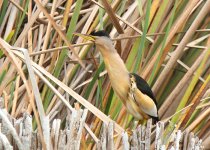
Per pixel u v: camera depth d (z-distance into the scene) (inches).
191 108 293.9
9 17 313.3
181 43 301.1
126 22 306.2
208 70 330.6
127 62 306.3
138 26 327.6
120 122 299.9
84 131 268.1
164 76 305.7
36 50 320.2
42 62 303.7
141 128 238.5
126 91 278.1
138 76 282.2
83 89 321.1
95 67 325.7
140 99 276.5
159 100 325.7
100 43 278.8
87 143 282.8
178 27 306.3
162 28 321.7
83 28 315.3
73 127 219.3
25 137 213.2
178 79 329.7
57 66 291.9
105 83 321.7
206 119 315.3
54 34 314.7
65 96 313.3
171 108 324.5
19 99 301.4
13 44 293.3
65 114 312.5
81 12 327.3
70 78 317.4
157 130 238.4
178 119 306.3
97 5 321.1
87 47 315.0
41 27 319.9
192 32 299.6
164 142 252.2
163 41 286.8
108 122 230.8
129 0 341.1
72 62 315.3
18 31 322.3
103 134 227.8
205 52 300.0
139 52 283.7
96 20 317.7
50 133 219.5
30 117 214.1
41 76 237.8
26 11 319.3
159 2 322.0
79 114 222.1
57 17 322.0
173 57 302.8
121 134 240.7
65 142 220.1
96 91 320.2
